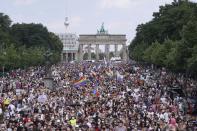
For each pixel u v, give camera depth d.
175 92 98.38
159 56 170.38
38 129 51.84
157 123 56.75
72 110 66.12
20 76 158.75
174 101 83.44
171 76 152.88
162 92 98.69
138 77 146.38
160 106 72.00
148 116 62.31
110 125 54.09
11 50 196.38
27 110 65.69
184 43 106.12
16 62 198.25
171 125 55.91
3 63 178.00
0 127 51.97
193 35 105.00
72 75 160.12
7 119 57.75
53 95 84.06
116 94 90.62
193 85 117.62
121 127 52.34
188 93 102.62
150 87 110.88
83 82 112.88
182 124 56.81
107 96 86.69
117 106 71.69
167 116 62.72
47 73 171.38
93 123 55.47
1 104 71.38
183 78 139.25
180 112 72.50
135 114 62.62
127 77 146.12
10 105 66.94
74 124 56.34
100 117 60.53
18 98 77.69
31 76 157.75
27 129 52.12
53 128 51.41
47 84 110.62
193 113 78.38
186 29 106.19
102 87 107.94
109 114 63.22
